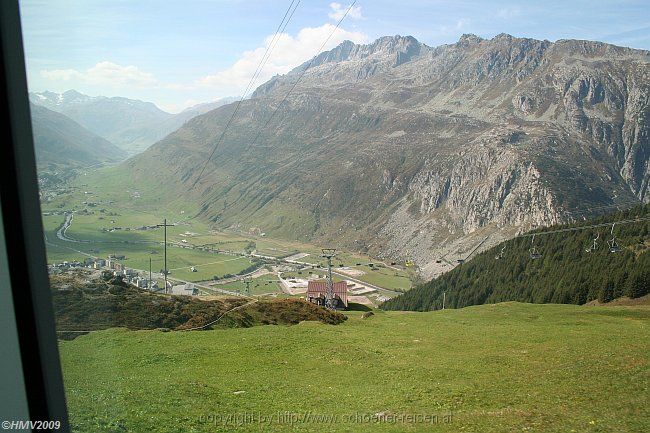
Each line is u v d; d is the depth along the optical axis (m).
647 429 18.97
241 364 33.78
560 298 114.19
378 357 37.06
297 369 33.09
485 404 24.11
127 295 50.31
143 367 30.98
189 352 35.88
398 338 45.72
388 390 27.73
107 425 17.52
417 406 24.20
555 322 56.03
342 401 25.28
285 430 20.55
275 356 36.53
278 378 30.44
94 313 42.84
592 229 148.25
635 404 21.97
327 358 36.22
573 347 36.84
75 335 36.28
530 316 62.03
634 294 100.62
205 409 22.11
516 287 138.50
